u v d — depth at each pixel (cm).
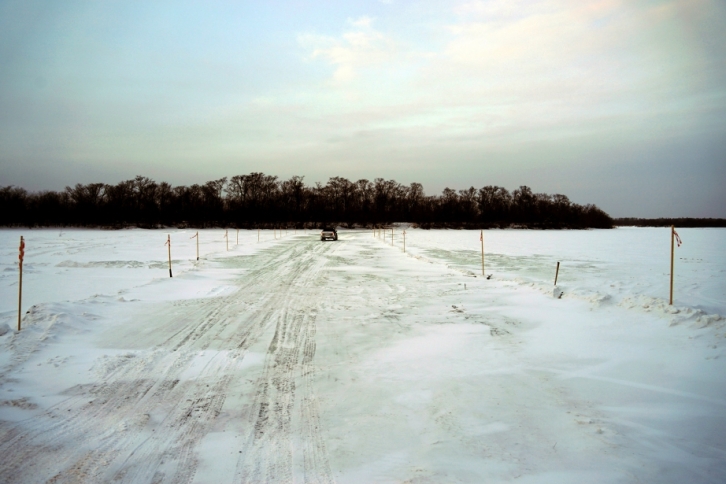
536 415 533
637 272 2105
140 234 6091
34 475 393
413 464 422
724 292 1477
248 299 1301
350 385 632
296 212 9712
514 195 11375
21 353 731
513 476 400
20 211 8156
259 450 448
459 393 603
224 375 664
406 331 945
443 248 3822
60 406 541
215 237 5381
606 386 623
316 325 996
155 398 574
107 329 916
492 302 1246
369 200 10625
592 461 427
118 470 406
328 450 450
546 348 808
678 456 437
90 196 8675
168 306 1170
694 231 8669
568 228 10744
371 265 2284
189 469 411
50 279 1705
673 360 706
